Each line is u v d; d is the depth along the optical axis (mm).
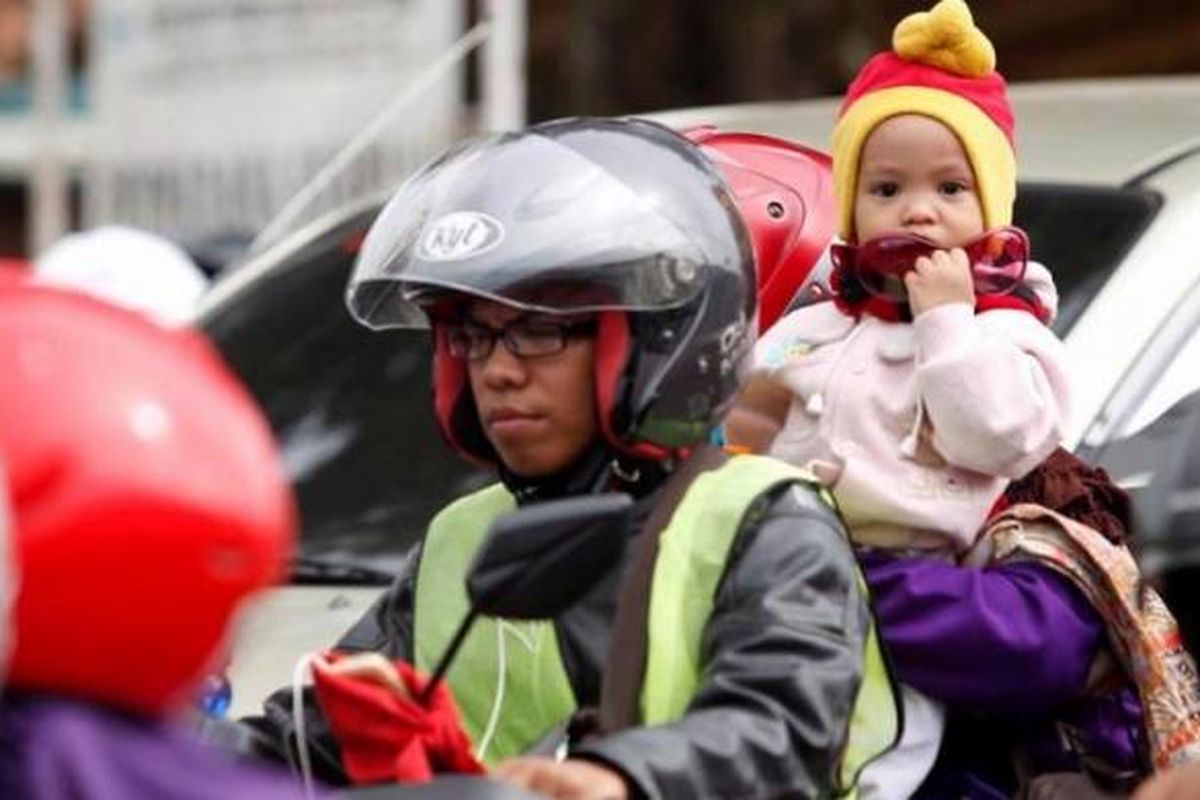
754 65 27969
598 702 9383
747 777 8625
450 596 9859
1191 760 10219
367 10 21219
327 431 14531
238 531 6484
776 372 10859
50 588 6324
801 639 8945
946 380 10289
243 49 22516
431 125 20234
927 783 10531
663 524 9281
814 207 11484
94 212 24531
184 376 6598
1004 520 10539
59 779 6332
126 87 24125
